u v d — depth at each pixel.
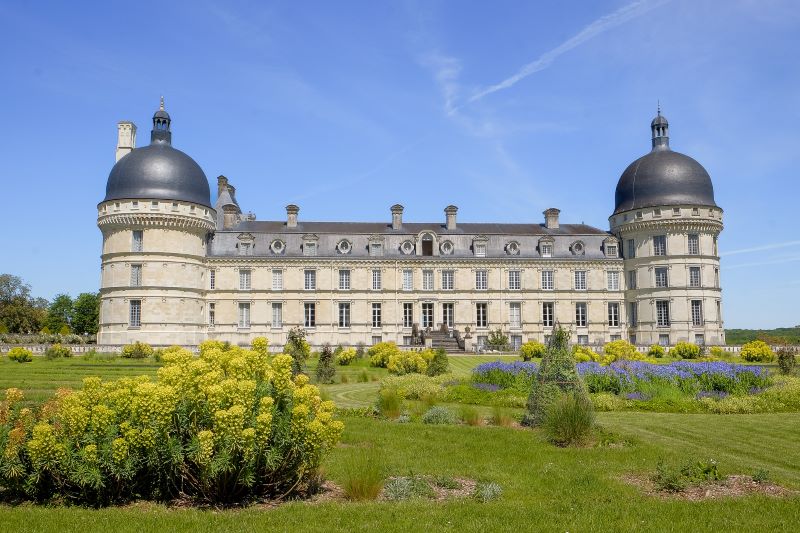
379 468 13.87
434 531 10.16
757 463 16.20
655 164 75.75
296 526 10.30
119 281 67.69
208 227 72.19
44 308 124.38
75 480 11.25
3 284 111.25
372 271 76.25
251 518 10.70
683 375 28.89
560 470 14.62
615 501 12.27
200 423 11.75
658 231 74.31
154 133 73.19
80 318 119.81
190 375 11.82
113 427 11.59
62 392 12.48
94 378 12.01
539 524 10.59
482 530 10.23
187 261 69.81
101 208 69.31
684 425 21.62
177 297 68.56
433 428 19.69
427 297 76.31
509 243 78.19
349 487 12.48
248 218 87.75
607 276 78.12
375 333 75.44
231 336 73.44
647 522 10.78
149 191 68.06
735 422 22.28
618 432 19.77
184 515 10.83
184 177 70.12
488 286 77.12
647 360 49.12
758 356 54.38
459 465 15.08
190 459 11.57
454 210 80.94
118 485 11.62
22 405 12.80
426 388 28.77
